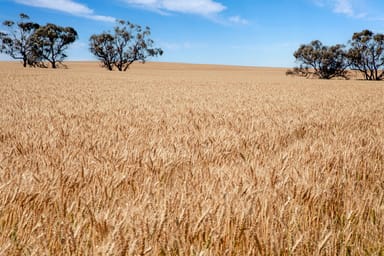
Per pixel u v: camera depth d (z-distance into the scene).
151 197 2.70
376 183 3.48
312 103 15.31
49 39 88.12
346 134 6.57
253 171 3.43
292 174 3.49
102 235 2.12
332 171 3.70
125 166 3.63
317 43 77.94
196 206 2.47
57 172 3.28
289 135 6.41
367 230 2.36
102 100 14.77
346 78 78.38
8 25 85.19
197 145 5.05
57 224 2.25
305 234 2.18
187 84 33.72
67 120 7.99
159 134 6.13
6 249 1.90
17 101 13.41
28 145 4.74
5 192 2.71
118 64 89.06
